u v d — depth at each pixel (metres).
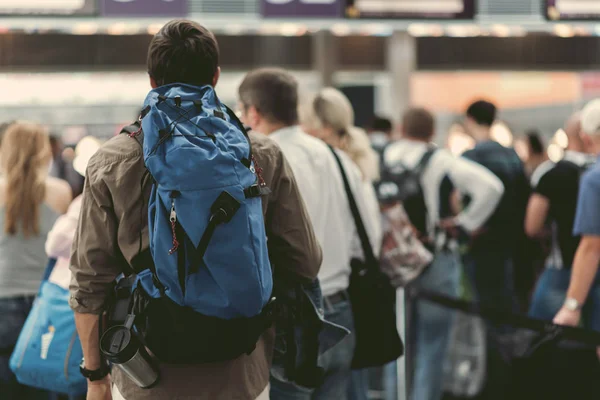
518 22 6.94
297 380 2.76
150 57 2.39
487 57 11.35
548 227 5.83
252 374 2.35
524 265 6.20
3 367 4.52
